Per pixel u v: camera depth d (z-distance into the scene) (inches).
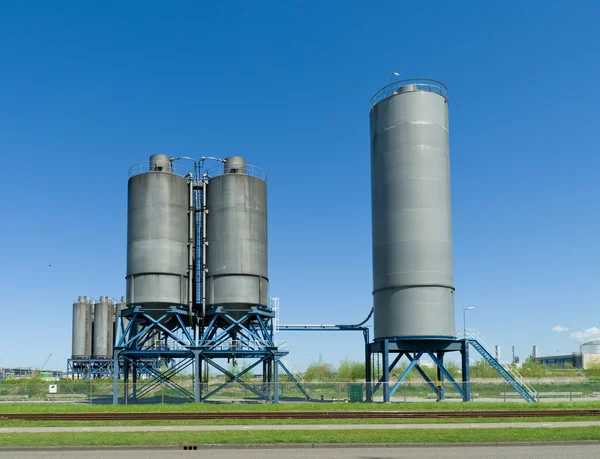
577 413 1551.4
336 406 1800.0
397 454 957.2
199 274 2308.1
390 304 2068.2
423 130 2101.4
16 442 1049.5
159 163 2315.5
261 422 1405.0
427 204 2063.2
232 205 2266.2
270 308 2326.5
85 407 1849.2
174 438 1093.1
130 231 2251.5
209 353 2242.9
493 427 1289.4
